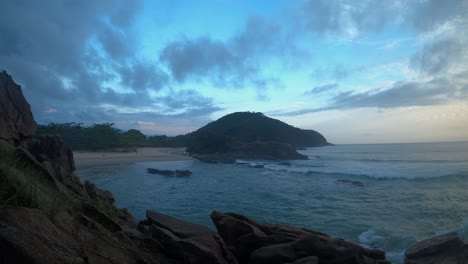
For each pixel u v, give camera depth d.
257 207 21.78
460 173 38.50
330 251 7.74
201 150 91.62
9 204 3.35
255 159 80.00
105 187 30.69
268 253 7.59
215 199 24.81
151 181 35.81
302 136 197.25
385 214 19.34
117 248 4.66
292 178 40.12
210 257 6.11
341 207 21.75
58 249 3.10
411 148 131.75
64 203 5.15
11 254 2.64
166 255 6.15
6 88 8.59
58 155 11.08
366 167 51.59
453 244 9.44
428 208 20.67
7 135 7.98
